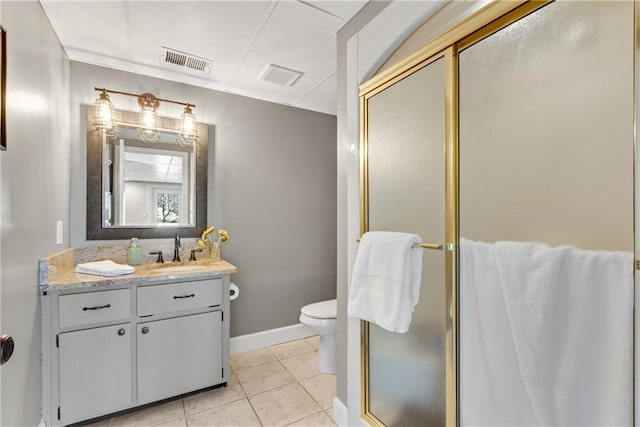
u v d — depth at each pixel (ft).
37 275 4.68
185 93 7.76
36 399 4.65
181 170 7.68
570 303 2.63
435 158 3.85
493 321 3.21
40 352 4.79
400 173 4.37
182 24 5.42
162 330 5.78
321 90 8.20
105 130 6.86
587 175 2.59
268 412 5.79
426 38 4.01
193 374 6.07
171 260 7.46
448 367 3.62
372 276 4.02
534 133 2.94
